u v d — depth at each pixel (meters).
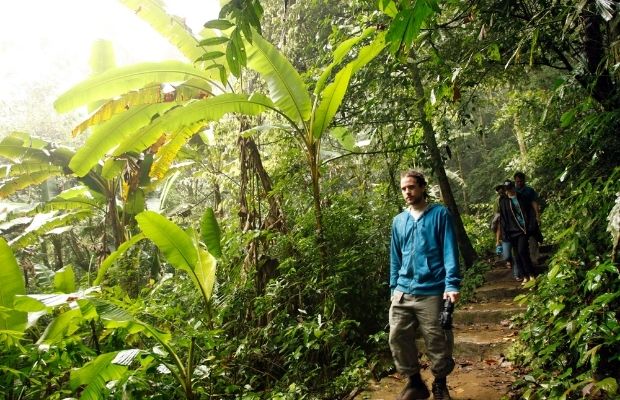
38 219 8.07
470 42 3.80
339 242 5.03
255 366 4.09
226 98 4.52
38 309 2.72
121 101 5.77
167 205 11.24
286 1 2.62
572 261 3.14
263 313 4.14
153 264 7.92
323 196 5.55
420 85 5.31
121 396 2.70
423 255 2.90
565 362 3.02
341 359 4.16
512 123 10.55
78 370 2.49
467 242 7.30
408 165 6.68
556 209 4.52
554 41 3.52
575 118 3.55
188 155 7.45
